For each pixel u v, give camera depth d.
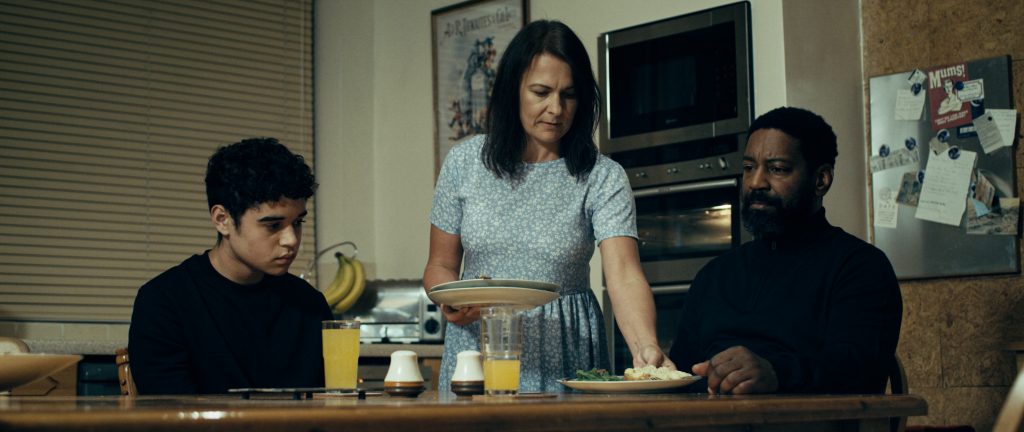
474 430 1.02
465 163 2.22
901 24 3.66
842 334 2.03
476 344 2.15
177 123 4.05
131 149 3.95
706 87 3.43
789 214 2.23
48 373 1.44
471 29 4.15
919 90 3.58
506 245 2.14
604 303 3.60
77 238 3.82
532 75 2.06
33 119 3.78
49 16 3.83
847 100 3.62
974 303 3.45
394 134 4.39
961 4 3.55
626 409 1.13
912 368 3.56
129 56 3.97
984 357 3.42
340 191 4.37
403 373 1.56
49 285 3.76
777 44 3.31
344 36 4.45
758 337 2.17
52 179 3.80
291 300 2.08
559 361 2.11
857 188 3.63
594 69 3.75
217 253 2.01
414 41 4.36
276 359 2.01
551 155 2.18
